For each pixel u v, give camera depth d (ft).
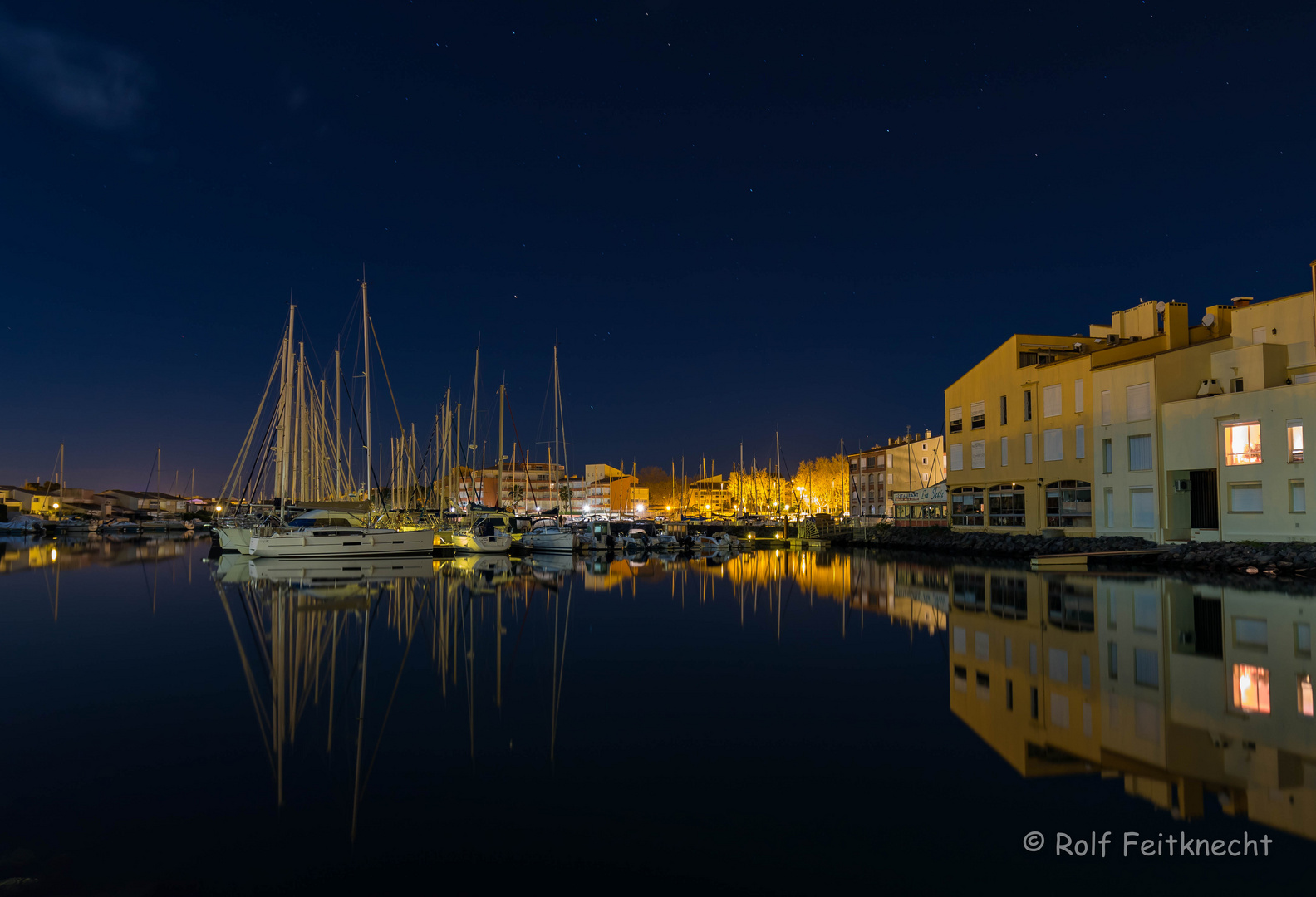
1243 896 20.72
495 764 32.04
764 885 21.62
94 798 28.40
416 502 267.80
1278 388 126.93
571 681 47.67
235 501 205.67
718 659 54.44
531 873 22.41
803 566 154.71
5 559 176.86
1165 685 43.75
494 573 136.46
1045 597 88.48
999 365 199.82
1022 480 189.16
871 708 40.60
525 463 277.03
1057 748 33.06
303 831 25.43
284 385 191.01
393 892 21.35
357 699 43.16
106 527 402.72
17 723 38.29
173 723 38.29
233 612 80.33
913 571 135.44
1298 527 123.44
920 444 388.78
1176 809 26.37
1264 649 54.39
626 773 30.83
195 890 21.54
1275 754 31.81
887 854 23.44
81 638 63.87
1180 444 144.25
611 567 153.28
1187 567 128.88
